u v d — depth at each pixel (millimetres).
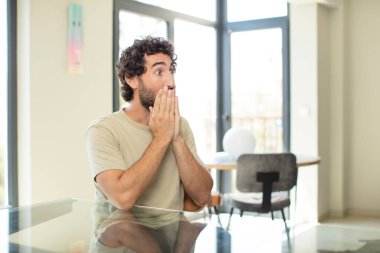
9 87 2979
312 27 4691
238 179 3240
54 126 3094
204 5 5102
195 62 5043
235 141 3592
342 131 4930
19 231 1182
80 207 1441
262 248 999
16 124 3002
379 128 4922
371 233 1110
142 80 1528
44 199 3029
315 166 4695
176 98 1518
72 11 3160
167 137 1482
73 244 1067
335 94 4957
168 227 1178
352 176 5094
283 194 3541
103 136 1496
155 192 1549
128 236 1110
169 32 4570
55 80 3094
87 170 3328
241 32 5250
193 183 1585
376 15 4871
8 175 3010
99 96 3443
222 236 1099
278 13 5016
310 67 4719
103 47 3471
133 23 4191
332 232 1128
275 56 5090
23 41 2959
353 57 5008
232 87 5344
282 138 5062
